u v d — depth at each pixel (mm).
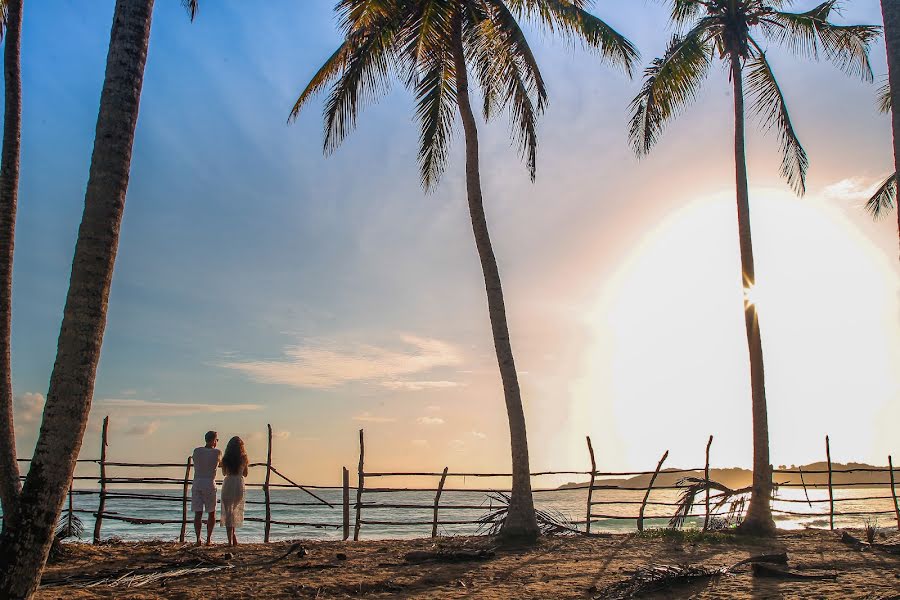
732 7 13719
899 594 6918
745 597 7133
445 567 9094
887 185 17828
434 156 13258
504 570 8859
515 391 11766
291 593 7465
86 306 5340
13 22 9195
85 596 7172
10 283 8688
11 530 5039
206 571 8641
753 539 12102
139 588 7695
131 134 5695
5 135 8953
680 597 7277
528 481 11578
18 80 9148
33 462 5141
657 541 11766
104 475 12172
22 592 4973
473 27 12086
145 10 5855
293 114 12906
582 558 9844
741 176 13875
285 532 29656
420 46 11539
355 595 7426
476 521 13023
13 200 8867
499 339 11898
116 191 5543
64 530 11062
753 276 13602
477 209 12133
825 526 27578
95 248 5406
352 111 12062
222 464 11320
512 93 12711
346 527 13156
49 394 5246
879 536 12336
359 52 11859
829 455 16156
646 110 14391
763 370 13383
